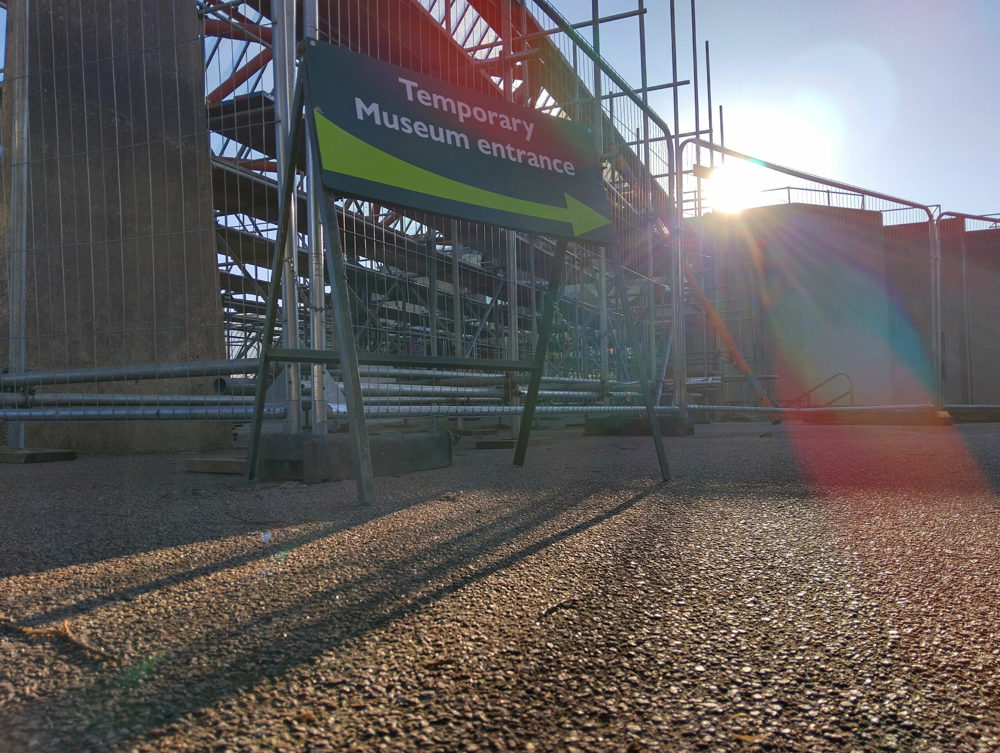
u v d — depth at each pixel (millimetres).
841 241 14531
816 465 4320
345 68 3127
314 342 3889
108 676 1261
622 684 1225
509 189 3508
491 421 10008
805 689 1210
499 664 1308
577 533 2377
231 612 1590
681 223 8211
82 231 5598
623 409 5512
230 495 3213
